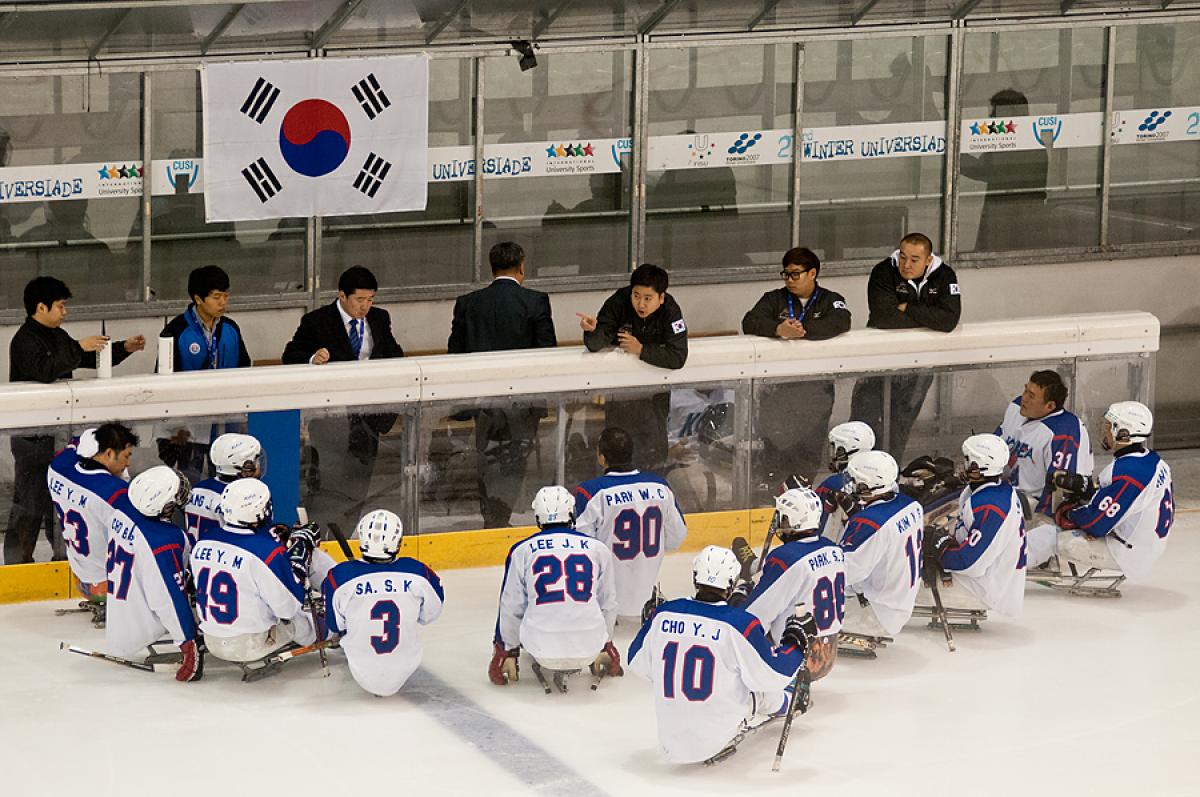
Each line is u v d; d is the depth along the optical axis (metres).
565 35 35.44
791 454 31.53
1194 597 29.23
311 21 33.19
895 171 38.22
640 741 23.30
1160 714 24.41
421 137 34.69
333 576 23.98
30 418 27.52
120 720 23.69
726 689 21.42
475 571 30.25
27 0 30.20
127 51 32.81
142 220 33.91
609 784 21.92
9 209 33.06
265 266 34.97
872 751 23.02
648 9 35.44
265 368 29.06
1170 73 39.22
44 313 28.00
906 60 37.69
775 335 31.08
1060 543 28.72
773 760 22.72
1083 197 39.28
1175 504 34.25
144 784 21.77
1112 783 22.17
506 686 25.09
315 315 31.02
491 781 21.98
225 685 24.98
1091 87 38.78
